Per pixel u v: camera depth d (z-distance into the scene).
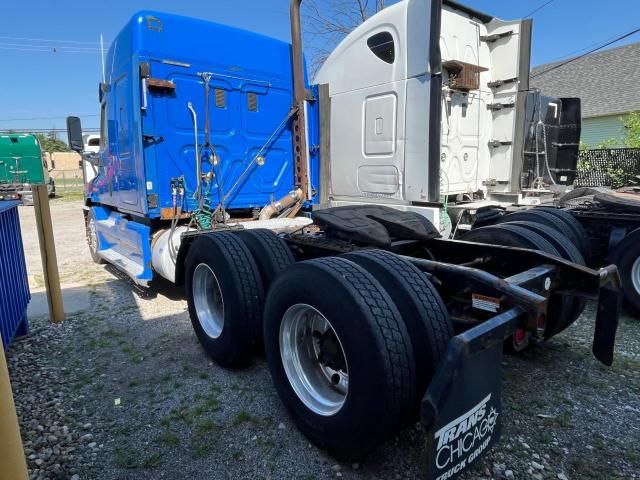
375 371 2.06
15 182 21.91
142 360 3.74
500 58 6.82
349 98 6.35
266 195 5.95
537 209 4.98
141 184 4.87
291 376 2.62
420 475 2.30
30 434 2.71
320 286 2.30
